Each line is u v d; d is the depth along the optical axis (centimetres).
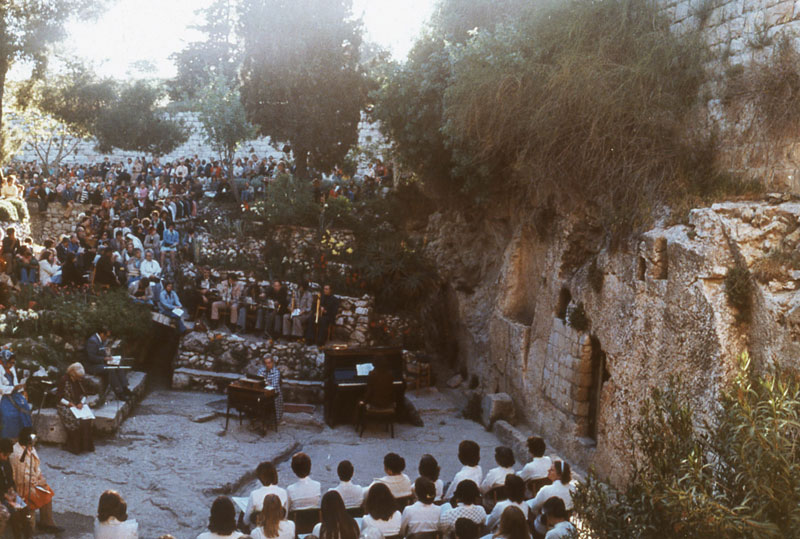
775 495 521
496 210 2116
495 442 1706
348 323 2269
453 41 2122
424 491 838
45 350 1562
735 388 579
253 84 2977
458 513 822
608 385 1387
